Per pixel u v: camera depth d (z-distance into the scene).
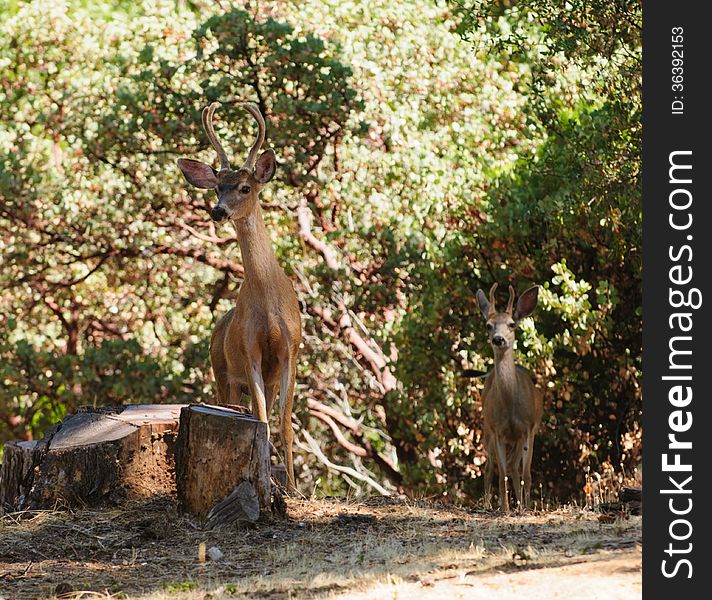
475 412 15.46
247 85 16.75
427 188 16.84
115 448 8.62
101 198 18.16
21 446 8.86
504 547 6.91
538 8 13.01
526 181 16.30
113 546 7.55
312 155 17.09
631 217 13.55
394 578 6.02
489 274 15.85
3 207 18.14
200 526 7.99
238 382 9.84
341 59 17.62
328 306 17.80
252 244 9.20
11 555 7.33
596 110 14.89
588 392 14.81
